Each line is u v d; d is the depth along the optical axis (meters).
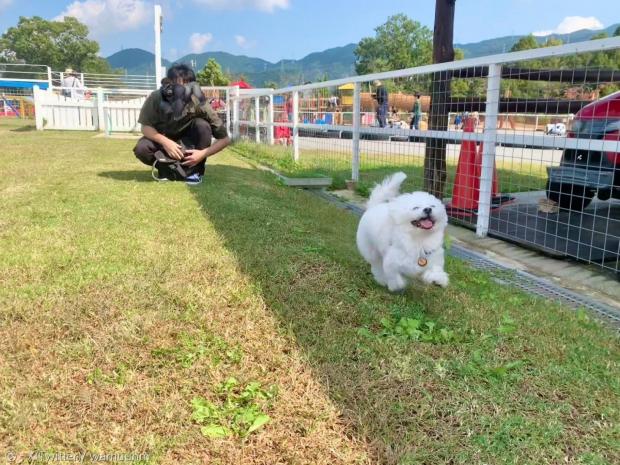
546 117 5.91
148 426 1.92
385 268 3.24
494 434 1.98
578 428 2.06
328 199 7.09
